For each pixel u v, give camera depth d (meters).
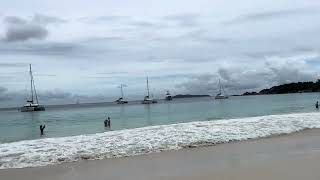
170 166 13.42
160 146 17.86
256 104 100.12
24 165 14.46
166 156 15.54
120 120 58.53
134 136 20.66
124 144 18.44
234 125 24.28
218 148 17.12
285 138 19.66
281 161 13.16
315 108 66.56
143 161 14.59
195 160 14.40
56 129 46.12
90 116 77.75
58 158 15.59
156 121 53.09
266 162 13.15
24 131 45.34
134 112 87.25
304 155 14.39
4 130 47.81
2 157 15.96
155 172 12.55
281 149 16.14
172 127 24.02
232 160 14.02
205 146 17.81
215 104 119.94
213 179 11.17
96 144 18.59
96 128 44.94
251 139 19.62
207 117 56.62
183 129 22.84
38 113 108.94
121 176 12.20
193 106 110.12
